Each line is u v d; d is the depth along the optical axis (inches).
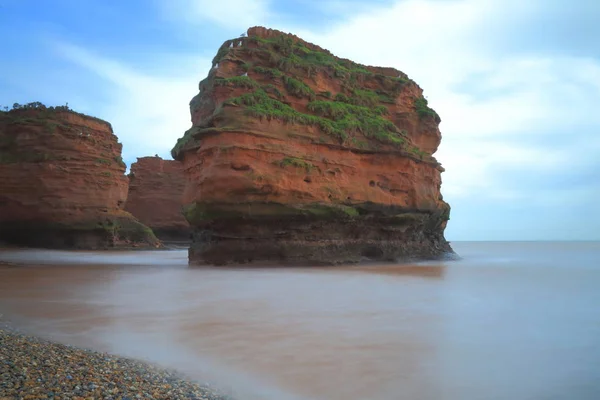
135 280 683.4
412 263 1104.2
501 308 448.5
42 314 423.2
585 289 577.0
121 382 241.4
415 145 1250.6
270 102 986.7
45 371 248.4
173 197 2448.3
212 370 272.2
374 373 268.5
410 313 424.5
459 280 681.6
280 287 596.4
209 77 1072.8
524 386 252.5
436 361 289.4
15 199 1635.1
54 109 1732.3
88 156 1744.6
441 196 1334.9
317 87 1120.8
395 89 1275.8
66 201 1675.7
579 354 305.3
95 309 446.6
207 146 928.3
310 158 978.7
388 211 1104.2
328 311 433.1
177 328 368.5
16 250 1508.4
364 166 1087.6
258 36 1111.0
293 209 932.0
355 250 1058.1
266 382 254.5
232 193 898.1
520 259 1334.9
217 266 936.9
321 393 240.8
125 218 1876.2
